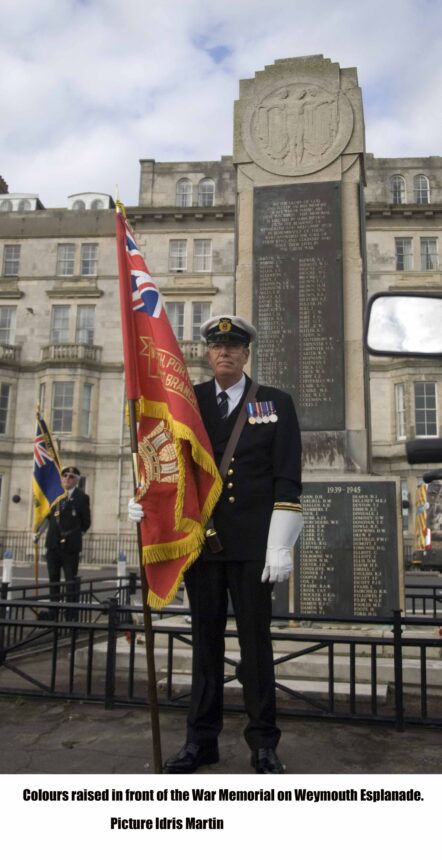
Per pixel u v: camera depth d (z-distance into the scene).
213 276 34.72
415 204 33.00
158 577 3.47
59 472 10.21
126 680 6.00
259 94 8.06
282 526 3.45
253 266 7.63
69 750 3.91
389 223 33.62
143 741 4.07
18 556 32.94
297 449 3.71
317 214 7.61
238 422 3.77
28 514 33.62
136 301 3.80
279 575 3.32
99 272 36.03
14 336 36.22
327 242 7.52
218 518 3.62
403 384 32.03
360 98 7.82
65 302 35.97
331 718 4.50
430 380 31.72
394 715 4.63
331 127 7.79
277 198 7.73
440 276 32.88
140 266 3.86
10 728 4.36
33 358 35.62
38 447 10.30
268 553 3.40
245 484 3.65
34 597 7.12
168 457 3.57
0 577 19.12
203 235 35.25
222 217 34.97
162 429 3.62
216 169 37.22
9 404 34.78
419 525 12.88
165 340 3.66
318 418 7.17
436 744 4.09
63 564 9.85
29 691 5.09
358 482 6.64
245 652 3.54
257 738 3.46
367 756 3.86
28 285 36.38
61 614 7.58
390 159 36.00
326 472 7.01
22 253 36.84
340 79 7.91
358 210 7.55
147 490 3.53
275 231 7.66
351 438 7.07
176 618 7.17
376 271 33.19
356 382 7.19
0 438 34.16
